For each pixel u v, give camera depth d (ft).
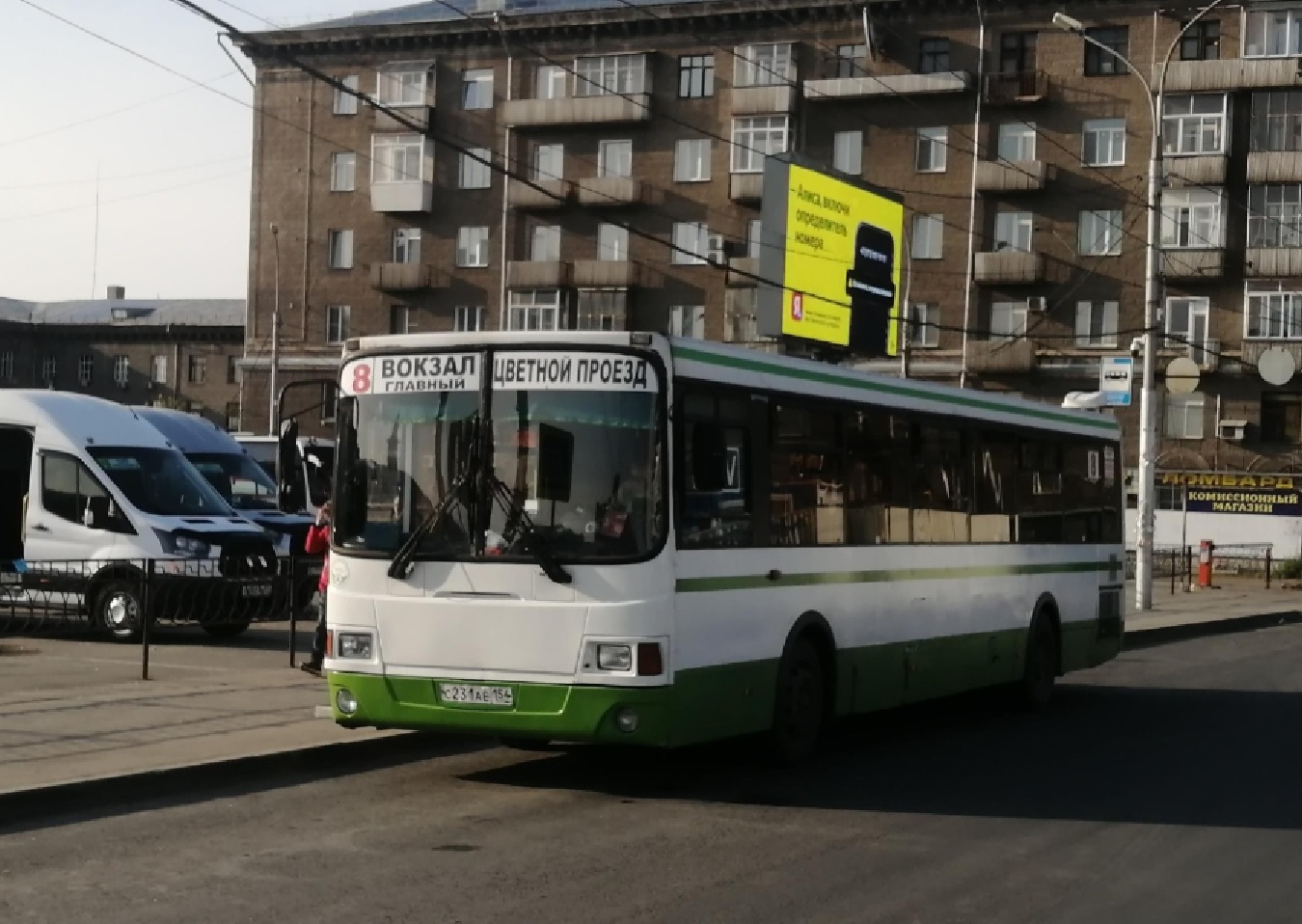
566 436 33.63
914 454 45.42
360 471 35.12
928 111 183.73
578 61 193.26
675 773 38.19
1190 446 181.78
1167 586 150.71
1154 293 104.94
